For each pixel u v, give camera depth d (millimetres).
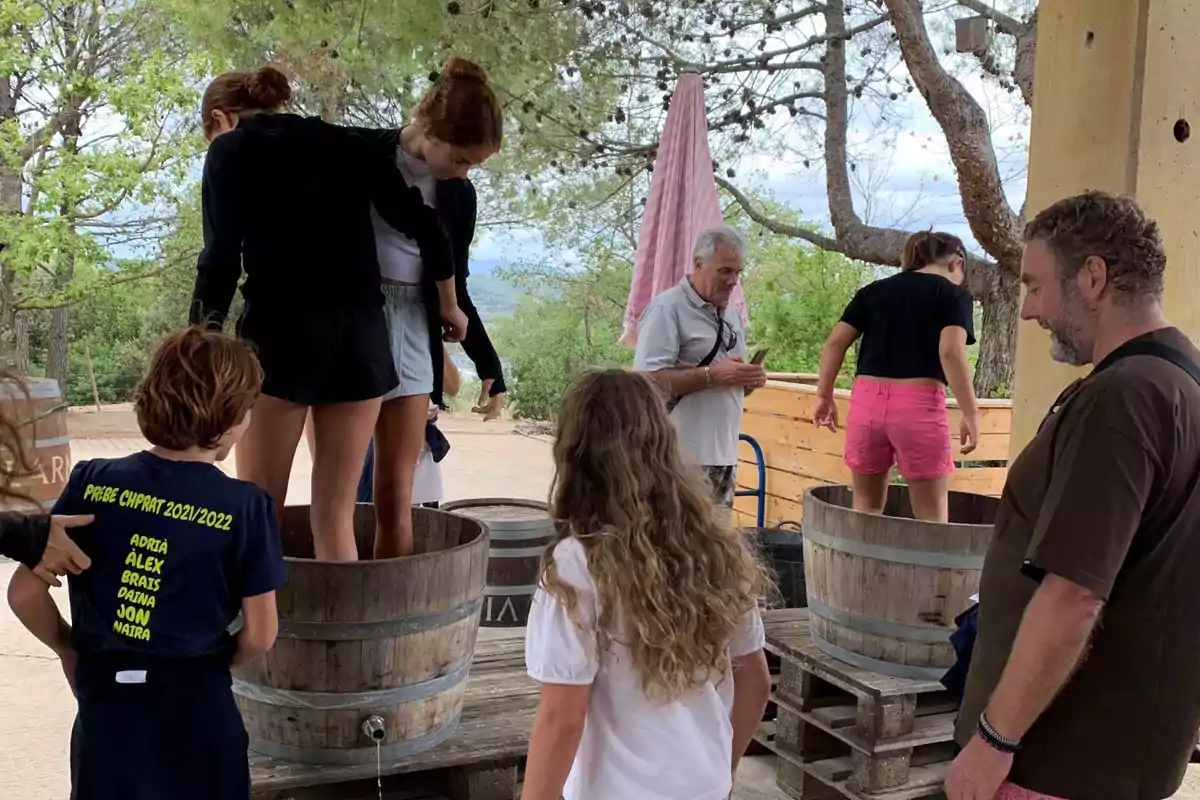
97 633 1826
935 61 5797
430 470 3820
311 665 2270
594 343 15609
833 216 7062
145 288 15078
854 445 3822
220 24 4598
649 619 1632
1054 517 1645
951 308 3609
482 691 2844
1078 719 1712
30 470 1800
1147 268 1723
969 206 6023
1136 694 1682
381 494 2688
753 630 1852
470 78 2381
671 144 4730
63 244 11531
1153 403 1619
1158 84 2479
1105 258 1728
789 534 4086
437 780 2596
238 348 1971
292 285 2293
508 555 3732
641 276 4816
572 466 1749
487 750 2432
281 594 2240
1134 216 1738
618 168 6305
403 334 2570
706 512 1755
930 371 3641
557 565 1676
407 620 2295
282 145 2295
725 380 3752
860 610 3039
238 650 1948
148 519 1850
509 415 15156
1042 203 2746
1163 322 1748
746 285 11469
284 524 2840
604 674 1679
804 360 10953
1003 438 5559
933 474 3658
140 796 1806
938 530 2891
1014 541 1853
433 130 2354
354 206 2354
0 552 1777
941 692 3217
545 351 15477
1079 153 2625
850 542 3033
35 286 13844
